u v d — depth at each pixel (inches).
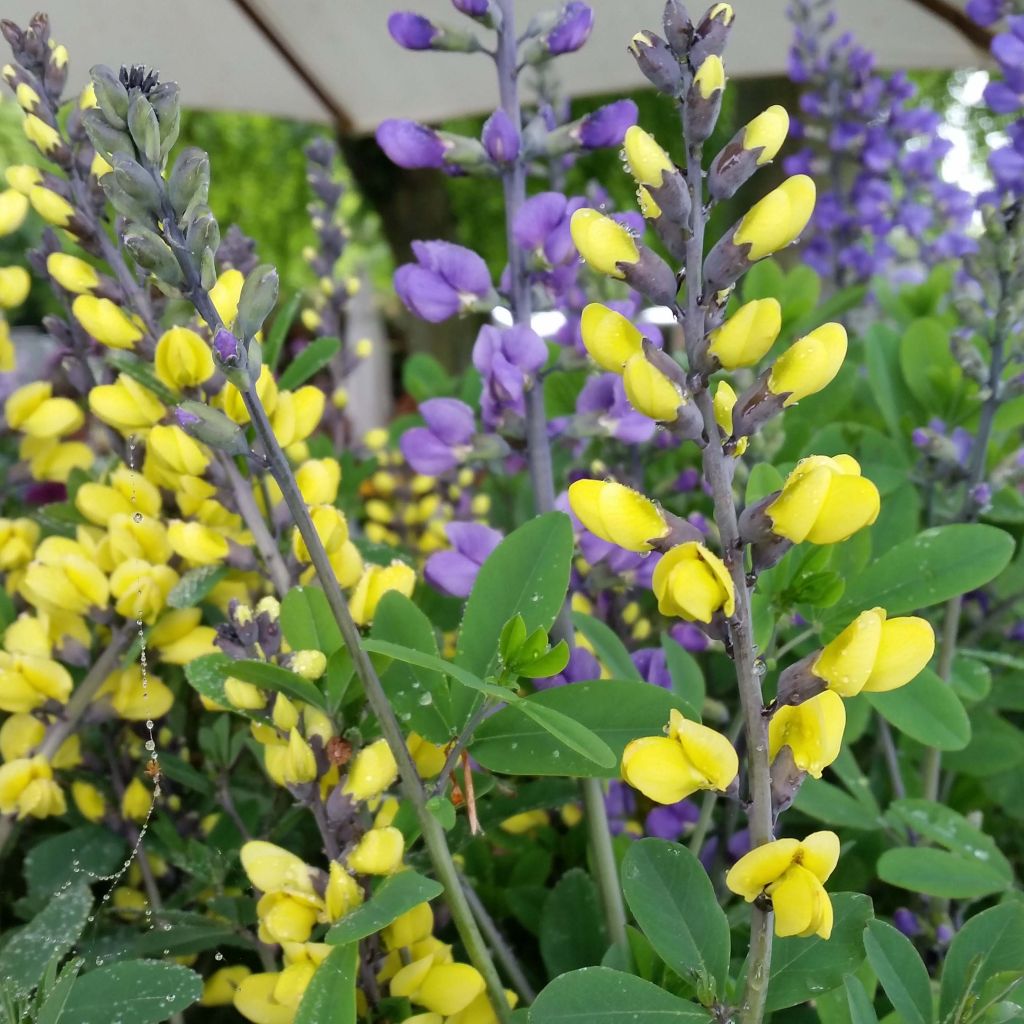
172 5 32.8
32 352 31.9
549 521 12.1
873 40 37.4
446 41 15.0
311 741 11.5
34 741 15.6
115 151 9.4
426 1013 11.5
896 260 33.0
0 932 16.5
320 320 27.6
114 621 15.3
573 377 22.0
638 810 19.0
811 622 13.4
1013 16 21.5
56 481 19.6
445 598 19.7
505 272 15.5
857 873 16.2
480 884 16.1
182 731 17.8
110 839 16.2
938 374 20.0
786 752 9.3
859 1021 10.0
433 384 28.1
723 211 40.6
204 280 9.5
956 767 17.9
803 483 8.9
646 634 19.1
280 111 40.3
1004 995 10.4
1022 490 20.8
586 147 15.2
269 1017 11.7
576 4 15.1
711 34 9.2
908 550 12.9
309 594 12.2
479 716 10.7
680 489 22.0
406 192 66.4
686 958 10.4
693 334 9.4
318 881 11.5
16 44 14.5
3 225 16.0
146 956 14.4
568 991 9.9
